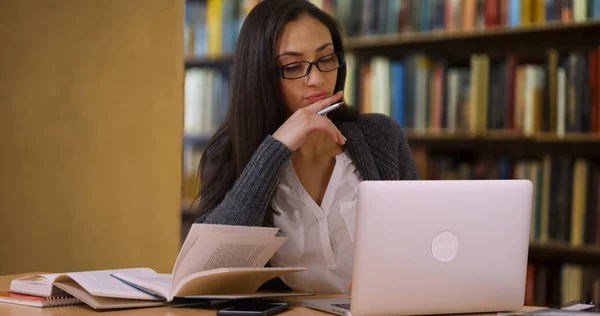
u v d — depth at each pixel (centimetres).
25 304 165
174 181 270
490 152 374
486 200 152
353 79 371
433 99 352
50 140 276
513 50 363
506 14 334
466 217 151
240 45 214
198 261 163
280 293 178
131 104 273
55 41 274
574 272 321
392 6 362
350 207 212
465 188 151
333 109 203
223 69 448
